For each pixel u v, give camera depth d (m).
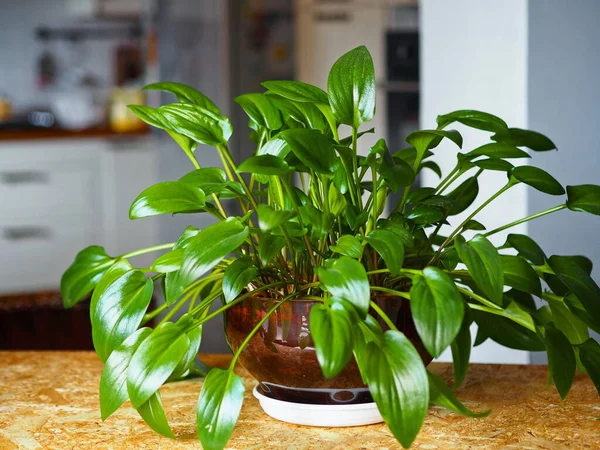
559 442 0.87
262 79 5.07
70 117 5.09
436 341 0.75
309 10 4.98
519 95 1.73
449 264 0.95
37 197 4.38
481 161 0.93
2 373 1.20
